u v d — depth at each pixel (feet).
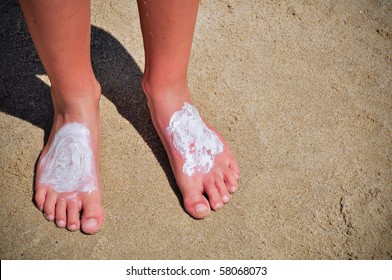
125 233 3.30
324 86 3.77
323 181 3.47
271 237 3.32
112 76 3.76
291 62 3.85
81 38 3.08
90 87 3.31
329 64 3.85
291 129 3.62
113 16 3.97
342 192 3.44
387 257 3.29
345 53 3.90
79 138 3.34
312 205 3.41
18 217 3.32
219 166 3.38
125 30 3.92
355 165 3.53
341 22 4.01
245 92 3.73
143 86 3.43
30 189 3.39
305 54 3.88
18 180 3.41
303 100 3.72
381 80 3.81
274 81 3.77
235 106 3.68
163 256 3.26
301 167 3.51
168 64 3.24
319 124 3.64
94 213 3.26
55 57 3.09
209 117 3.64
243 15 4.01
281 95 3.73
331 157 3.54
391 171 3.51
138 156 3.51
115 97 3.69
